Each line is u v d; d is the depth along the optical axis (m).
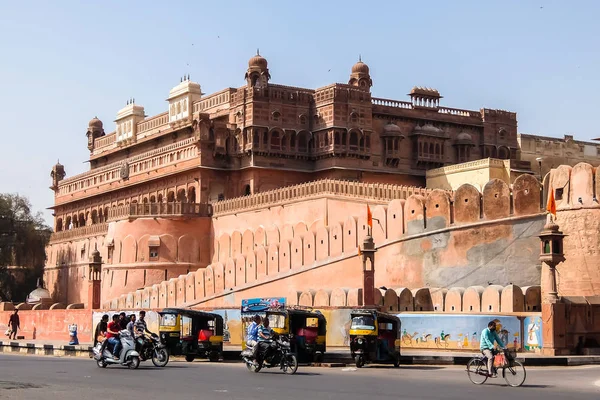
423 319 30.86
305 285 42.53
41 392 16.58
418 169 62.34
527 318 29.42
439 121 63.41
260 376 21.11
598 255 31.50
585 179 32.09
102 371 22.38
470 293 33.47
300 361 26.80
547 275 32.34
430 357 27.03
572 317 29.00
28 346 38.19
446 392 17.34
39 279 75.25
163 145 70.38
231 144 60.31
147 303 53.25
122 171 71.62
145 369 23.41
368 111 59.59
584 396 16.70
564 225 32.38
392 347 25.62
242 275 46.75
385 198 44.81
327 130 58.78
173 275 56.00
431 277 36.78
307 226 48.41
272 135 58.97
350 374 22.39
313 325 26.88
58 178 87.06
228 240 55.12
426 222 37.31
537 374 22.73
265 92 59.03
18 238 73.44
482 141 64.69
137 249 56.66
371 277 32.72
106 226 65.56
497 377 20.22
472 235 35.59
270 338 22.61
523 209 34.25
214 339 28.17
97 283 44.53
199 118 59.81
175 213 56.66
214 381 19.41
